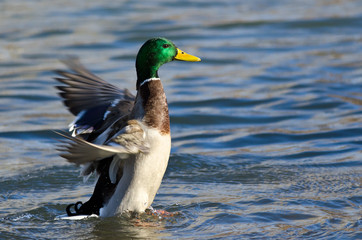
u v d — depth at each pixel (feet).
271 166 32.81
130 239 23.27
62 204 27.68
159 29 69.26
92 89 25.86
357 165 32.35
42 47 62.59
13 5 82.48
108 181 24.40
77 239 23.43
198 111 43.93
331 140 37.11
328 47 61.57
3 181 30.71
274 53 60.29
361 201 27.04
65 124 40.93
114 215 24.35
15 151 35.88
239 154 35.06
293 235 23.34
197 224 24.70
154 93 24.23
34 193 29.25
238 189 29.25
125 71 54.34
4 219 25.66
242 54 60.29
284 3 83.30
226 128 40.68
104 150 20.95
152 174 23.58
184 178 31.12
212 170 32.35
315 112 43.16
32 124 40.91
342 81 50.24
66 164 33.45
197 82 51.85
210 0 86.02
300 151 35.22
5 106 45.32
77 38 65.72
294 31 68.80
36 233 24.06
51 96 47.88
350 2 82.43
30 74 53.78
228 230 23.99
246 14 76.43
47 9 80.07
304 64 55.93
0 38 65.77
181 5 82.94
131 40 65.21
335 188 28.96
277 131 39.27
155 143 23.38
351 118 41.16
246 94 47.93
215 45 63.52
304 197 27.76
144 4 83.46
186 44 64.08
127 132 23.08
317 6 80.48
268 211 25.98
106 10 79.51
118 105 25.41
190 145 37.06
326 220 24.76
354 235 23.09
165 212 25.73
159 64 24.82
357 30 68.23
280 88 49.21
